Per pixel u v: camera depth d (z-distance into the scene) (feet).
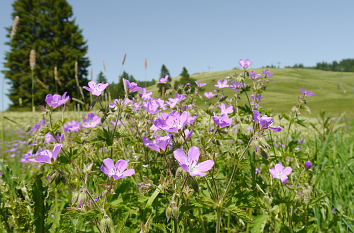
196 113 11.10
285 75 342.44
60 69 141.79
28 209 6.56
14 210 6.39
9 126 43.19
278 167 8.36
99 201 6.15
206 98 12.89
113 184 6.33
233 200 6.63
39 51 147.64
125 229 6.49
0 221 6.51
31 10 174.70
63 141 8.63
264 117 6.09
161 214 8.12
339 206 9.03
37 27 167.12
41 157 6.36
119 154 10.56
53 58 148.25
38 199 6.66
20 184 6.76
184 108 11.31
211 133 7.91
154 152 9.89
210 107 11.12
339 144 14.71
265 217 7.35
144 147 9.19
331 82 324.60
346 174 11.09
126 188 7.34
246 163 6.31
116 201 6.76
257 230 7.19
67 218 6.59
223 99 11.38
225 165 9.78
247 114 9.98
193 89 13.23
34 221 6.50
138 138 9.36
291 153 9.47
